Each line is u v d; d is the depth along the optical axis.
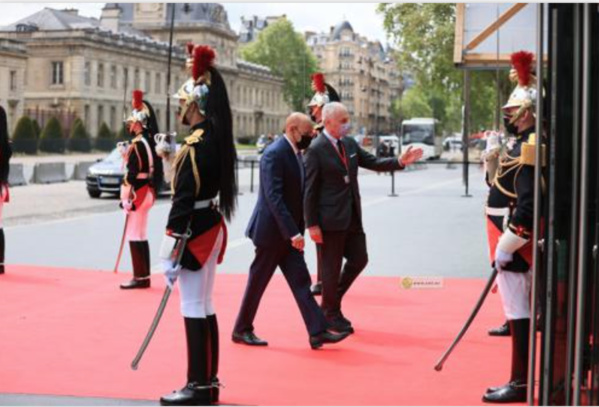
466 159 26.91
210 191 5.41
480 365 6.44
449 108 107.06
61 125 67.38
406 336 7.43
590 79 4.49
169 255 5.31
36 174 32.88
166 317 8.12
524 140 5.94
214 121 5.41
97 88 79.88
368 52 104.62
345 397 5.59
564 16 4.64
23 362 6.39
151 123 9.82
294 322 7.96
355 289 9.87
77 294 9.31
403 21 45.81
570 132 4.69
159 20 98.81
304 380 6.02
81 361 6.44
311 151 7.43
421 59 46.88
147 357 6.57
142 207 9.64
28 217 18.98
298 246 6.75
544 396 4.82
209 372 5.50
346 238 7.62
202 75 5.44
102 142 67.25
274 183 6.83
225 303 8.95
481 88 48.47
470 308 8.74
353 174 7.56
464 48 18.23
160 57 87.44
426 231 16.52
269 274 7.02
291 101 83.94
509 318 5.57
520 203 5.38
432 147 65.56
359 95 100.31
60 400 5.45
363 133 70.06
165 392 5.66
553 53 4.66
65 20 80.88
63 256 12.62
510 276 5.54
